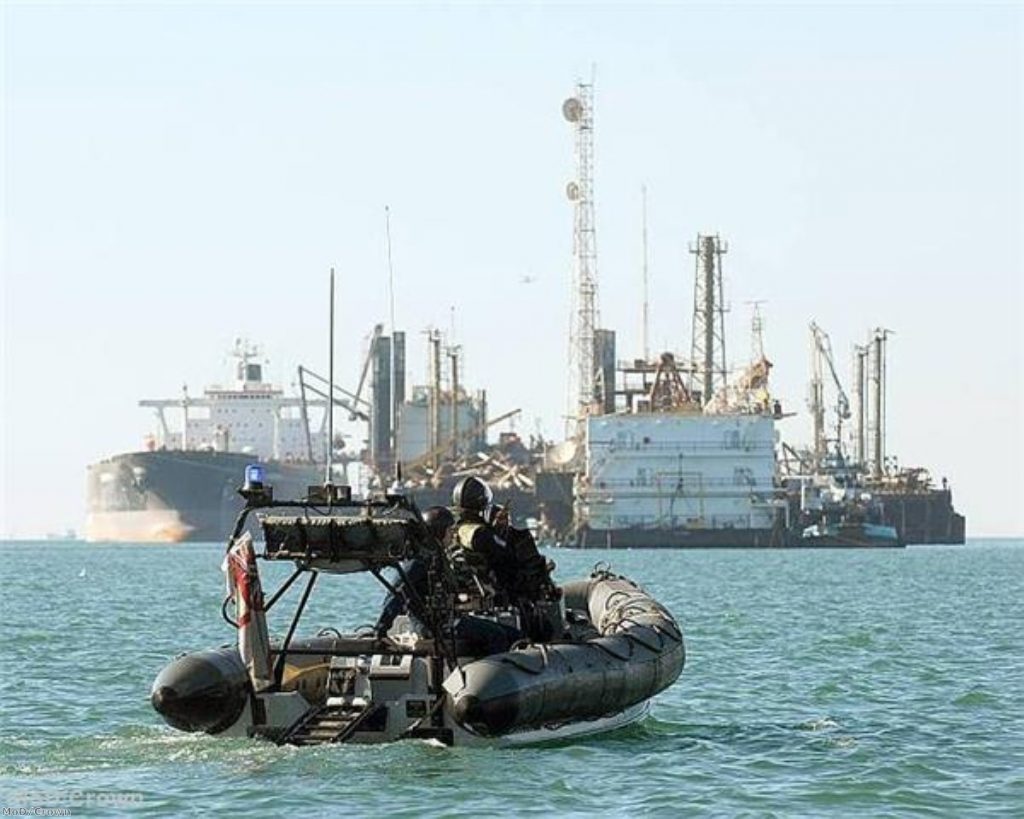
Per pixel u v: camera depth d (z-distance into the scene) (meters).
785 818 39.94
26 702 62.47
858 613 128.12
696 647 89.75
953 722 56.91
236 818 39.03
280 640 52.22
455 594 45.25
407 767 43.50
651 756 47.34
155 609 135.38
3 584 199.38
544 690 44.34
